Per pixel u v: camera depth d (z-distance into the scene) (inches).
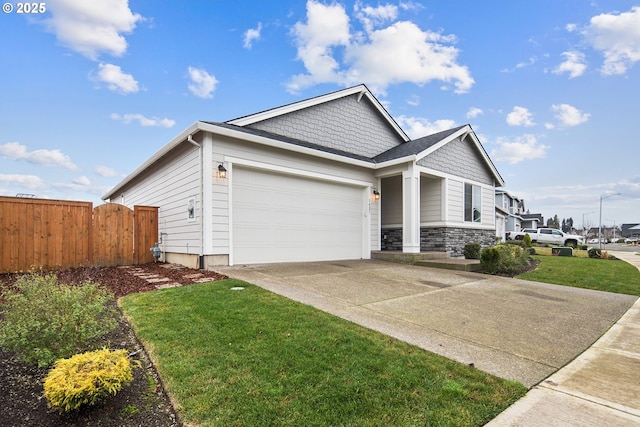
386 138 533.6
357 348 124.2
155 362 110.9
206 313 157.2
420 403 90.4
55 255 314.2
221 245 306.8
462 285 260.4
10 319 110.7
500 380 105.1
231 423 79.6
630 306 212.2
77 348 113.6
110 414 85.1
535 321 171.6
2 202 289.1
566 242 990.4
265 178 346.3
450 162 477.4
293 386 96.1
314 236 388.5
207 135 299.9
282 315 157.8
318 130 439.8
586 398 96.9
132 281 242.7
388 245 515.5
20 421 81.0
